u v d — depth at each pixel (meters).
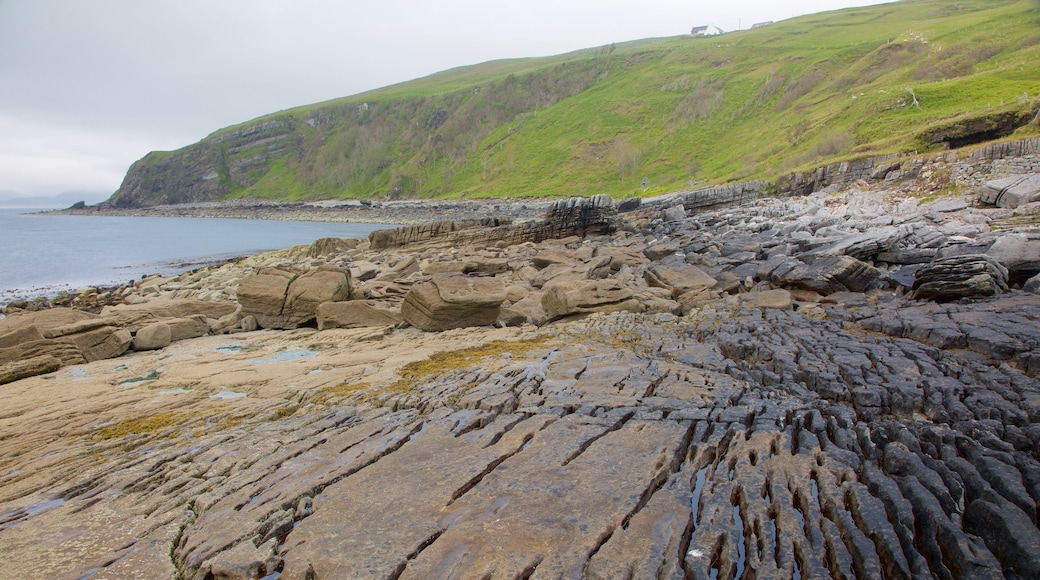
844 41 129.00
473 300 18.05
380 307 20.14
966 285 15.60
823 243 25.44
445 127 173.62
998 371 10.39
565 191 112.44
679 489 7.13
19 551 6.53
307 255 46.69
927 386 9.91
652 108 137.12
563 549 5.95
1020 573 5.55
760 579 5.55
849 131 60.56
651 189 81.62
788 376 11.35
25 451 9.57
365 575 5.67
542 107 170.88
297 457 8.43
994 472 6.91
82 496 7.88
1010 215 26.52
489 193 125.81
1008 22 88.06
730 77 134.38
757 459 7.79
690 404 9.74
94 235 90.12
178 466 8.55
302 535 6.46
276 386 12.41
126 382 13.63
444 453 8.20
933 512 6.29
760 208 43.38
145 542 6.68
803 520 6.52
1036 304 13.92
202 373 13.95
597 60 182.00
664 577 5.54
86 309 29.61
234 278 35.50
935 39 91.94
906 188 38.47
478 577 5.56
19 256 61.12
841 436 8.38
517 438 8.54
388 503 6.98
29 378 14.35
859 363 11.44
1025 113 41.94
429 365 13.30
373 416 9.98
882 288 19.12
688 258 26.73
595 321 17.66
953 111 54.38
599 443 8.33
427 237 46.47
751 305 18.55
